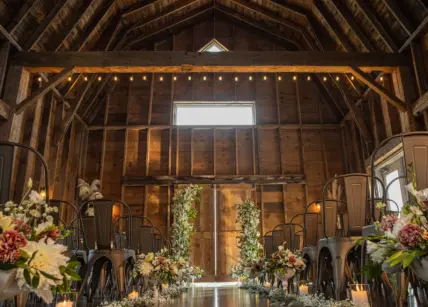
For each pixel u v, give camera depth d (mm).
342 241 2719
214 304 3043
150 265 3379
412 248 1321
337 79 8461
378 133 7766
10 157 1795
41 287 1111
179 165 9477
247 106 10094
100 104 9828
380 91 6344
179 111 10000
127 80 10023
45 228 1276
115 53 6430
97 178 9258
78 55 6387
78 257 3254
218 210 9180
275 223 9078
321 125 9680
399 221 1397
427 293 1628
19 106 6066
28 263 1092
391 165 7457
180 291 4672
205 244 8992
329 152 9570
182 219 7719
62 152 8461
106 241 3064
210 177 9312
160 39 10391
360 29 7398
